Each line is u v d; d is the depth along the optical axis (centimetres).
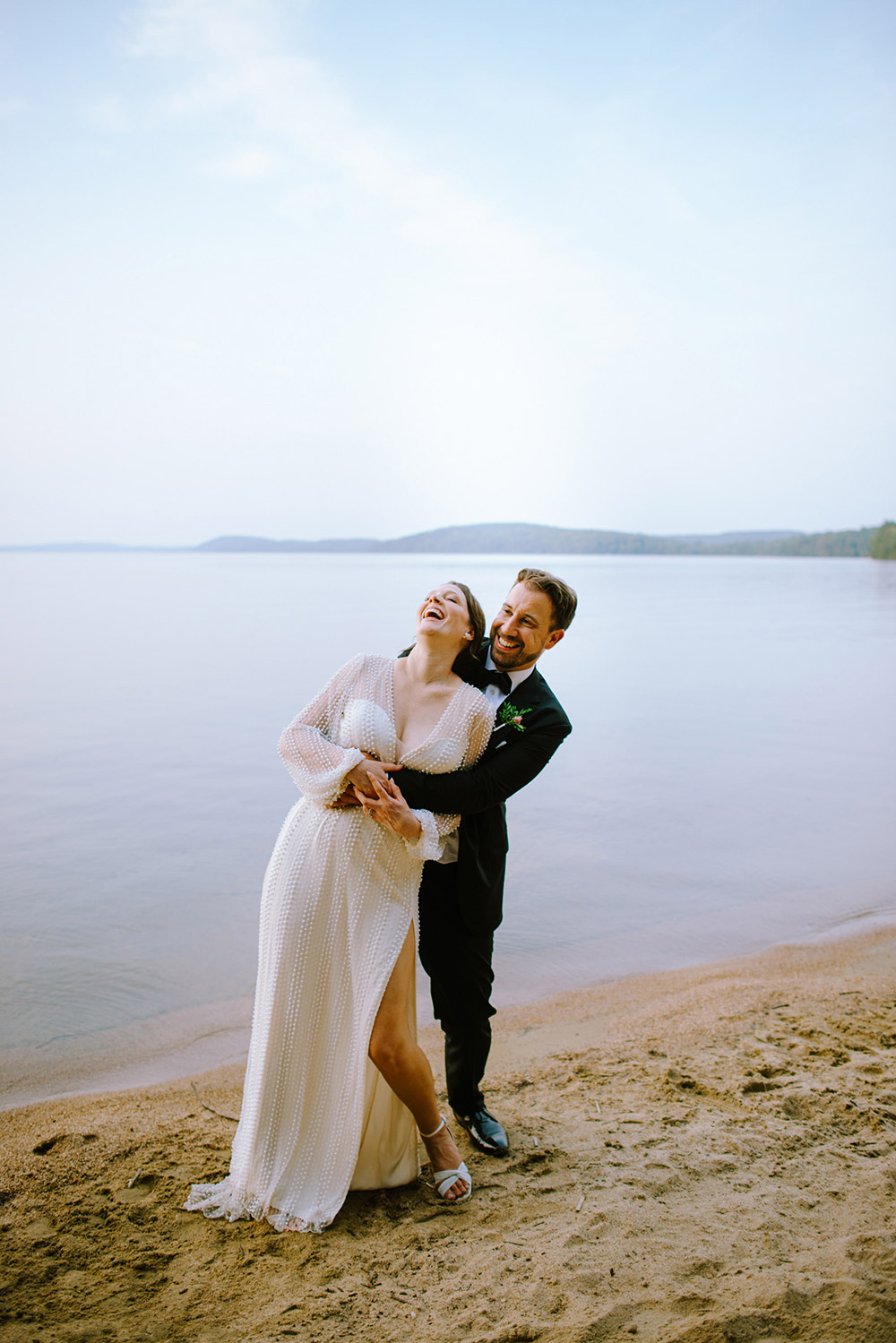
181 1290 229
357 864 266
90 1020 433
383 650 2119
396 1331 211
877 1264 233
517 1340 207
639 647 2338
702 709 1396
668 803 855
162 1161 297
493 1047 405
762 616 3544
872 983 471
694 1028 415
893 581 7344
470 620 287
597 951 527
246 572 8694
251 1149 264
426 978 507
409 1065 264
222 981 478
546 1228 255
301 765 273
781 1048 387
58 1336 210
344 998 265
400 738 278
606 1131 316
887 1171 284
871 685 1644
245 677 1677
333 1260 242
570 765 1016
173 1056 398
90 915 569
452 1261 240
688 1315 214
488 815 292
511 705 287
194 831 749
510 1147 305
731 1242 246
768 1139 307
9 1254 243
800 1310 215
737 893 621
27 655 2002
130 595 4566
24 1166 294
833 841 738
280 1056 264
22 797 855
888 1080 351
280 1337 210
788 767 1008
